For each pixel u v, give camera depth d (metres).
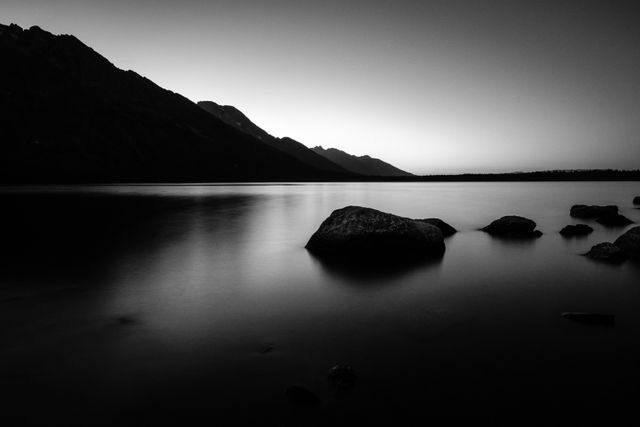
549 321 6.38
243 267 10.66
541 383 4.38
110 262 11.19
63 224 19.95
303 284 8.89
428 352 5.21
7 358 4.96
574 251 12.95
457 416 3.80
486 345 5.42
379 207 32.03
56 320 6.38
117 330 5.98
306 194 54.62
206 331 5.98
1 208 28.92
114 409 3.88
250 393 4.18
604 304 7.30
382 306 7.27
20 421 3.68
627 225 19.67
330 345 5.46
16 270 10.02
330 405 3.98
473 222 21.89
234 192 59.56
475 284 8.83
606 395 4.14
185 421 3.70
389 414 3.83
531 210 29.09
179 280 9.21
